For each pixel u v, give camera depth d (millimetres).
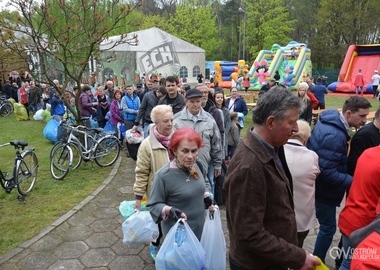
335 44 41438
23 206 5043
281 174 1772
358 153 2980
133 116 8047
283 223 1767
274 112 1683
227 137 5363
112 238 4020
